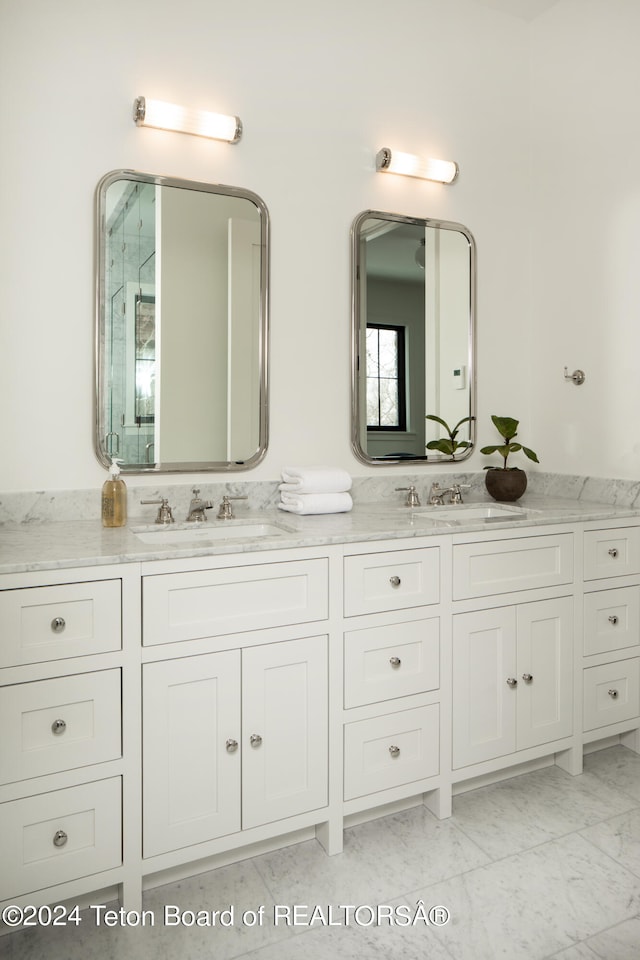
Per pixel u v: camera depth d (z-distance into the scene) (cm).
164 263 207
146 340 205
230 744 163
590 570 220
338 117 236
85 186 197
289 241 228
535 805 201
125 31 202
